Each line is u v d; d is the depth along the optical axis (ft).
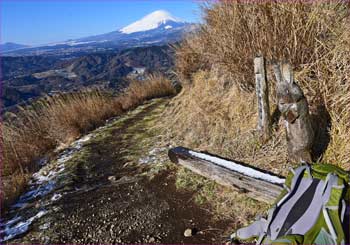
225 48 14.48
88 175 14.42
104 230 9.79
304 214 5.85
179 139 16.17
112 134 20.56
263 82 11.44
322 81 11.17
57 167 16.11
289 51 12.14
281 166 10.40
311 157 9.63
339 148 9.68
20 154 17.40
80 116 23.88
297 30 11.94
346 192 5.97
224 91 16.40
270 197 8.87
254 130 12.72
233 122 14.06
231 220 9.11
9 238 10.01
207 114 15.71
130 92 31.76
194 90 19.15
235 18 13.82
